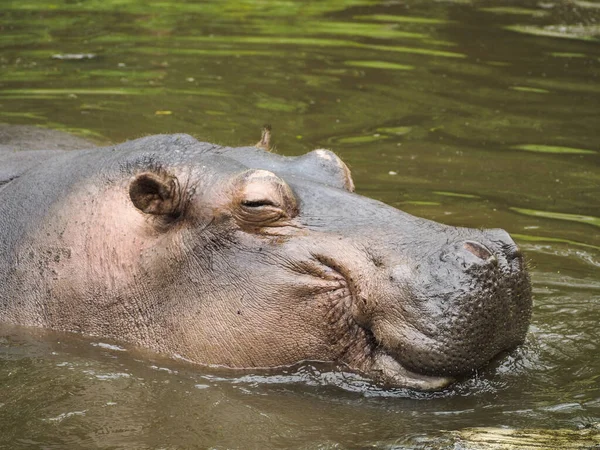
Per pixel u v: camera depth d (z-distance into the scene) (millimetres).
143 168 12375
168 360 11797
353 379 11086
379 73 25359
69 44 27859
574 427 10055
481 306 10500
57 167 13492
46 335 12422
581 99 23516
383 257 11008
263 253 11484
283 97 23141
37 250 12742
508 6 33781
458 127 21484
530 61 26688
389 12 32812
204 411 10609
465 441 9672
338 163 12562
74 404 10742
